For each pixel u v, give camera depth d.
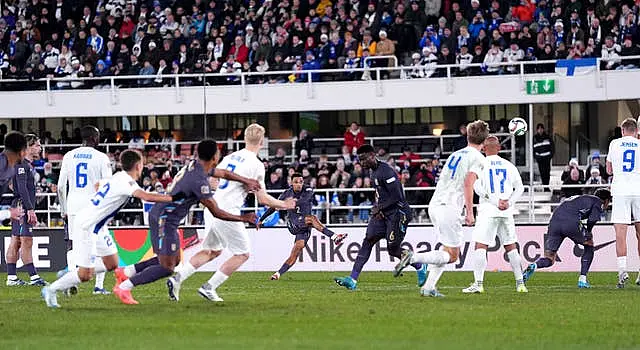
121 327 13.43
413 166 35.94
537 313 15.17
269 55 37.69
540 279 24.17
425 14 38.22
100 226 15.87
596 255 27.53
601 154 40.75
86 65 38.38
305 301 17.11
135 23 40.44
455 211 17.33
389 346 11.66
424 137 38.69
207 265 29.47
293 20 38.09
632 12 35.47
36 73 39.00
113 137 40.00
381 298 17.77
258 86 36.44
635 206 21.00
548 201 35.94
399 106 35.75
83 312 15.16
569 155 41.28
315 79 36.72
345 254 28.72
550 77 34.44
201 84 37.81
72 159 19.11
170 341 12.15
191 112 36.69
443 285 22.38
